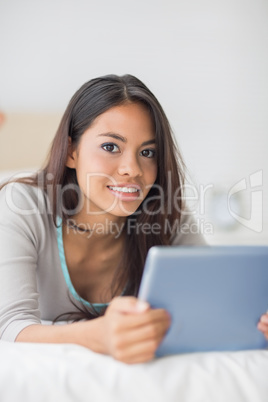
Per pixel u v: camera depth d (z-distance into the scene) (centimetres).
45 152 242
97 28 249
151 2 257
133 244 125
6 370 63
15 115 240
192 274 66
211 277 67
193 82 266
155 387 60
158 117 108
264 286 71
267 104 276
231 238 242
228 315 72
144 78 258
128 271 125
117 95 105
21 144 240
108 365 65
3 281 98
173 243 134
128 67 255
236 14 271
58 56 243
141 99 107
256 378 64
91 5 247
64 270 119
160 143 110
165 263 65
